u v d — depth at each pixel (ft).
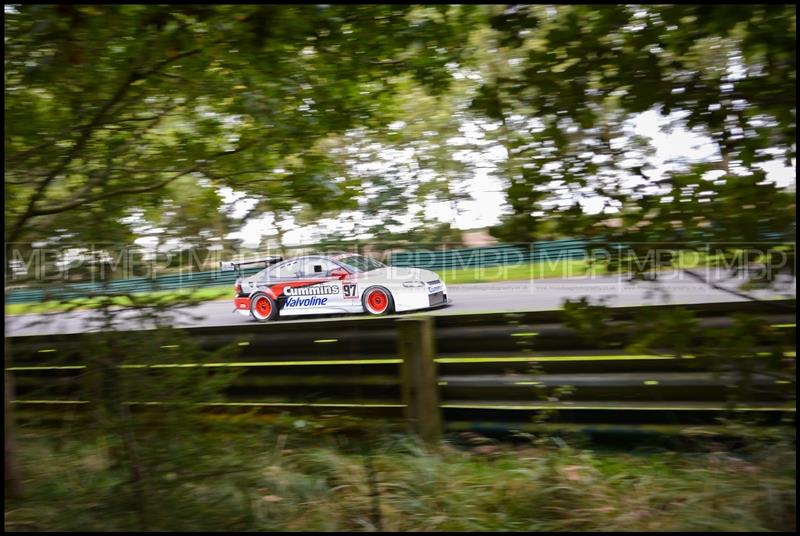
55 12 11.39
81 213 13.37
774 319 11.19
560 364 15.14
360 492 13.08
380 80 15.81
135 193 15.08
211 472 11.50
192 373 12.17
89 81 14.16
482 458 14.80
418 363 16.01
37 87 14.02
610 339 11.69
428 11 13.55
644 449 14.48
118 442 11.73
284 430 16.20
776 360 10.39
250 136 16.47
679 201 10.65
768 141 10.55
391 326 16.66
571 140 11.34
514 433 15.38
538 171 11.41
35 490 13.10
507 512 12.10
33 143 14.46
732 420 13.19
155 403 11.62
